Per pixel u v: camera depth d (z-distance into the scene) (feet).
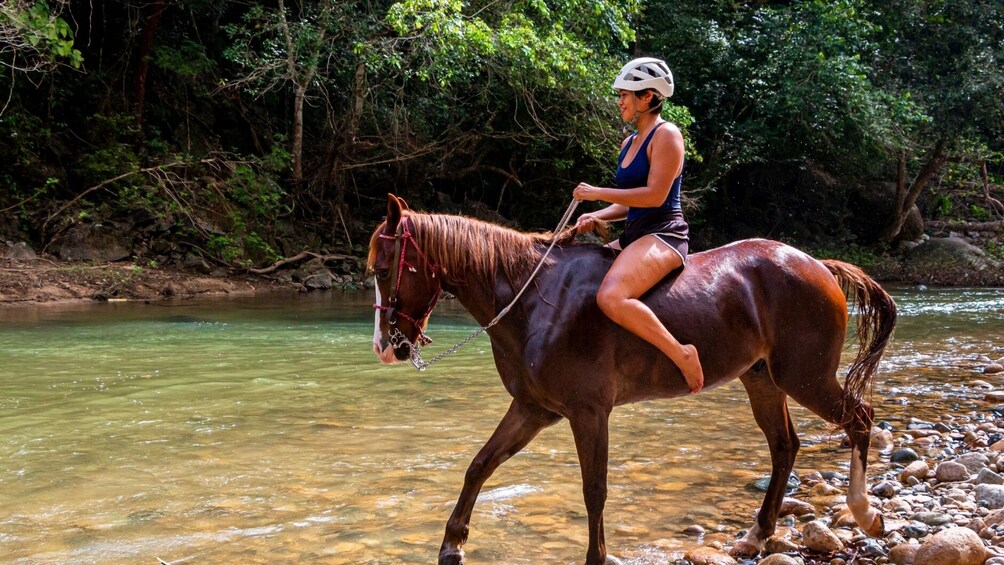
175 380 27.86
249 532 14.42
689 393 13.78
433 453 19.54
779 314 14.42
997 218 105.50
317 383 27.89
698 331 13.60
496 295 13.50
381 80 68.08
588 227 14.57
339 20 59.72
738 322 14.05
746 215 96.27
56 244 54.34
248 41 62.03
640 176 13.51
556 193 79.36
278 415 23.25
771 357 14.57
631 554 13.71
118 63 64.59
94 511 15.40
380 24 58.90
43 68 58.90
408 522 14.99
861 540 14.10
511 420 13.61
